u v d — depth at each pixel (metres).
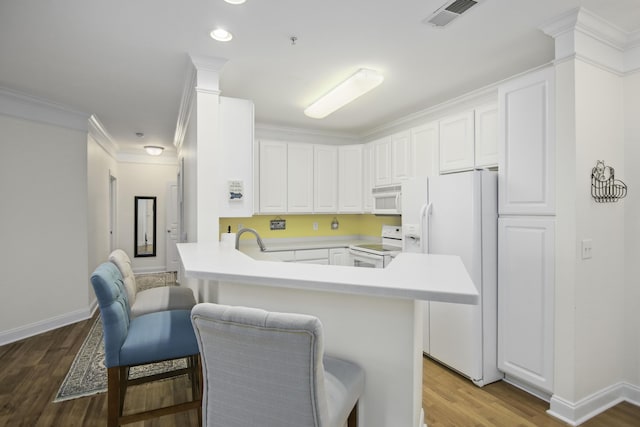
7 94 3.26
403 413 1.33
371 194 4.39
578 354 2.11
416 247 3.08
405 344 1.33
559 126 2.15
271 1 1.87
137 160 6.79
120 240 6.66
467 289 1.13
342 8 1.95
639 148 2.28
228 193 2.77
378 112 3.95
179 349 1.60
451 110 3.54
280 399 1.00
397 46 2.39
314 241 4.91
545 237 2.24
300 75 2.89
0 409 2.20
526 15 2.03
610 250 2.27
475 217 2.51
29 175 3.53
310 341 0.94
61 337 3.47
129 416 1.57
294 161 4.39
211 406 1.11
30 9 1.94
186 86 3.01
